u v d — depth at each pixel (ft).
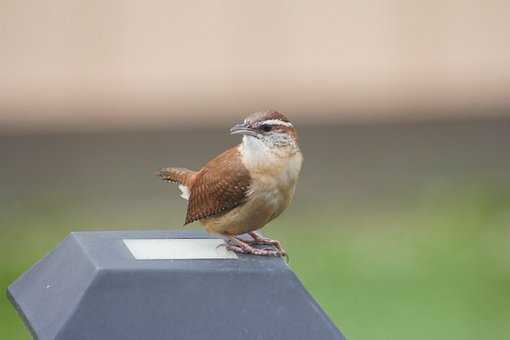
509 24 59.57
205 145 56.90
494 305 37.96
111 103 56.29
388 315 37.09
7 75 55.47
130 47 56.44
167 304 14.80
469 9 59.31
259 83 57.52
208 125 57.06
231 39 57.16
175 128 56.70
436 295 38.65
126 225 47.57
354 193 53.88
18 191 53.57
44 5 55.62
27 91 55.62
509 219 47.98
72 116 55.93
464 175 57.21
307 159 56.70
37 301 15.66
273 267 15.56
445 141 58.39
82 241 16.79
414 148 58.18
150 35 56.54
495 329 36.42
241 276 15.28
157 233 17.94
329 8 57.93
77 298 14.67
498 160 58.59
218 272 15.23
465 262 41.96
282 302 15.15
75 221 48.32
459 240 44.68
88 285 14.78
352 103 58.34
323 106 57.98
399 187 54.90
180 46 56.85
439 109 58.75
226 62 57.21
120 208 50.62
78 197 52.75
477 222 47.34
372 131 58.13
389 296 38.50
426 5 58.80
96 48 56.18
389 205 51.44
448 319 36.73
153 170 55.31
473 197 52.06
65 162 55.21
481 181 55.72
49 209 50.47
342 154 57.31
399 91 58.54
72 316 14.46
